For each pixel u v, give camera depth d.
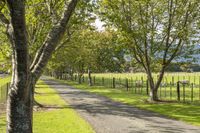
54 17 12.61
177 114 23.97
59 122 20.61
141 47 33.06
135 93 44.09
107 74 108.81
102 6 32.12
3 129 18.67
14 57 8.69
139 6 31.28
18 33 8.26
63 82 81.38
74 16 27.80
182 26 32.50
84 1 27.44
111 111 26.11
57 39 9.95
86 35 40.66
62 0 17.00
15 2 7.99
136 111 25.98
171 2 32.25
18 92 8.86
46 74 162.50
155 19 32.72
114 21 31.53
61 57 65.31
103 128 18.50
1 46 28.69
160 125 19.52
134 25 32.25
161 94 42.19
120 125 19.53
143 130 17.89
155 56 33.19
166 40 33.16
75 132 17.36
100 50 64.38
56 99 36.81
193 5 31.80
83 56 63.16
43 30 26.48
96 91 48.69
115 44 33.88
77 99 36.56
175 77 77.44
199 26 32.34
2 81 75.88
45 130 17.97
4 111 26.80
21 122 9.05
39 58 9.90
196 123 20.17
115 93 44.31
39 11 20.39
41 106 29.67
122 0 31.59
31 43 25.42
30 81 9.12
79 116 23.31
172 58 33.25
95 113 24.92
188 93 43.16
